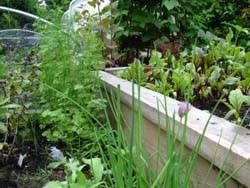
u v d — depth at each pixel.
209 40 3.06
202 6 3.46
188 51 2.96
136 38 3.30
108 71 2.79
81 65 2.40
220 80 2.30
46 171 2.10
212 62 2.45
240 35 3.54
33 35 3.25
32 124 2.37
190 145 1.43
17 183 2.00
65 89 2.33
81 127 2.23
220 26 3.73
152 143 1.82
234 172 1.16
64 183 1.43
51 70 2.39
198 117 1.55
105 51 3.11
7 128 2.29
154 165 1.76
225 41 2.82
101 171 1.41
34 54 2.61
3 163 2.21
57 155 1.51
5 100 2.17
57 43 2.45
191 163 1.18
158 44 3.14
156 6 3.24
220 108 2.10
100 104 2.19
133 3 3.24
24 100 2.35
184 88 2.18
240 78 2.33
